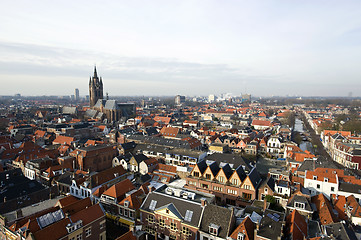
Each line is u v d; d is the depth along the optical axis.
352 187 79.81
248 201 77.06
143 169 103.50
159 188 71.69
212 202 63.75
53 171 96.50
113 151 126.06
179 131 178.00
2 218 57.38
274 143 156.88
